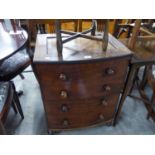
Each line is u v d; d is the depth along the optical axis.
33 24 1.31
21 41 1.14
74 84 0.98
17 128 1.39
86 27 1.97
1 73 1.29
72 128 1.28
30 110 1.58
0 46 1.03
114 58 0.93
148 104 1.49
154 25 1.64
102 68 0.96
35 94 1.79
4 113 1.04
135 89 1.88
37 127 1.40
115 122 1.42
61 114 1.16
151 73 1.44
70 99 1.06
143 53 1.18
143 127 1.43
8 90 1.14
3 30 1.33
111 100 1.20
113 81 1.06
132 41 1.15
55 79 0.94
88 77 0.97
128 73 1.11
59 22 0.84
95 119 1.27
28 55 1.43
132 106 1.67
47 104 1.08
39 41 1.11
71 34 1.12
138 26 1.08
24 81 2.00
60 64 0.87
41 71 0.90
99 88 1.06
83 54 0.94
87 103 1.13
